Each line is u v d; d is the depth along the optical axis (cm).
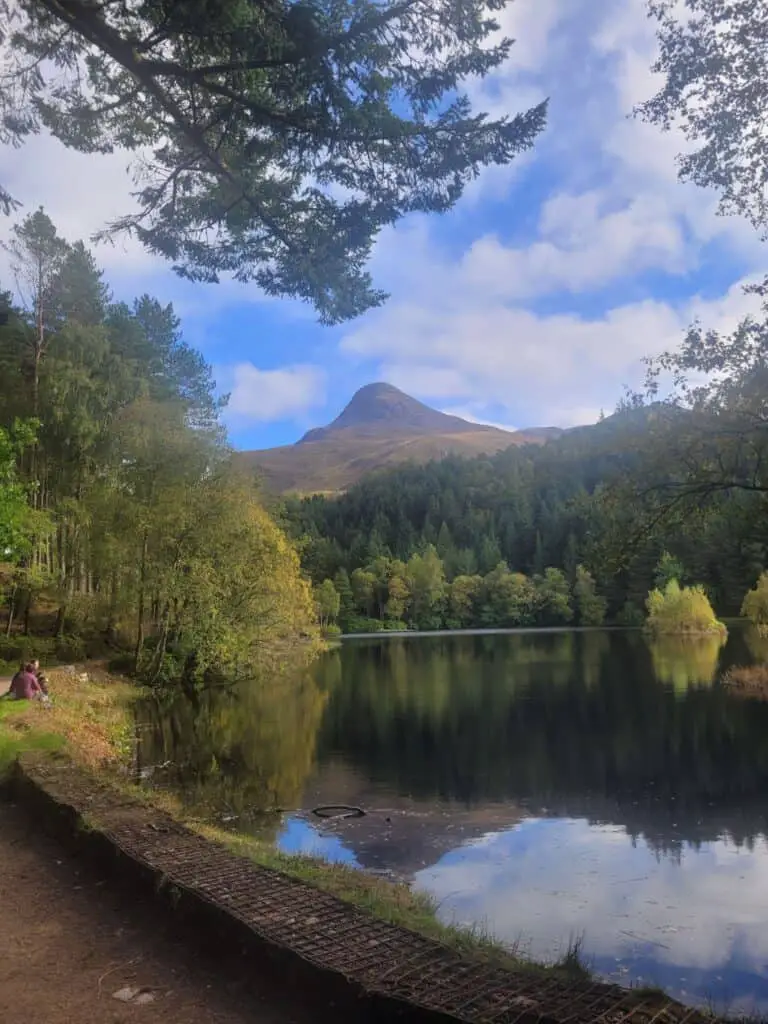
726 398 971
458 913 873
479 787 1582
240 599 3145
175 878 503
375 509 17550
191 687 3105
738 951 802
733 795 1526
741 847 1184
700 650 5569
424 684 3562
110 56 573
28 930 482
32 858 639
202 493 2923
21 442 1830
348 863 1049
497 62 576
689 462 1012
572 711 2631
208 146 661
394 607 11956
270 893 477
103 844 601
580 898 952
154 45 566
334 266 711
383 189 659
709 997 673
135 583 2892
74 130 667
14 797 834
